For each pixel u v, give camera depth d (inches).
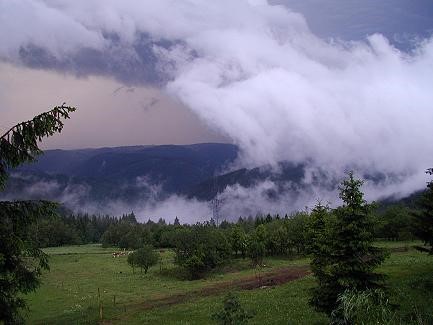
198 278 3248.0
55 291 2652.6
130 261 3688.5
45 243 7500.0
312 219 1518.2
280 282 2294.5
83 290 2694.4
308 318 1274.6
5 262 597.3
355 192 965.2
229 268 3513.8
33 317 1831.9
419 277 1505.9
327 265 983.6
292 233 4146.2
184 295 2245.3
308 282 2038.6
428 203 1275.8
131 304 2037.4
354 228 938.1
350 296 433.4
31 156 588.1
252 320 1348.4
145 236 7239.2
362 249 949.2
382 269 1985.7
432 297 1128.8
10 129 573.9
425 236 1282.0
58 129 585.3
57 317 1792.6
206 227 3683.6
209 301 1873.8
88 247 7677.2
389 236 4328.3
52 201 620.7
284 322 1263.5
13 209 594.2
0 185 592.7
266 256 4210.1
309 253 1392.7
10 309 607.8
